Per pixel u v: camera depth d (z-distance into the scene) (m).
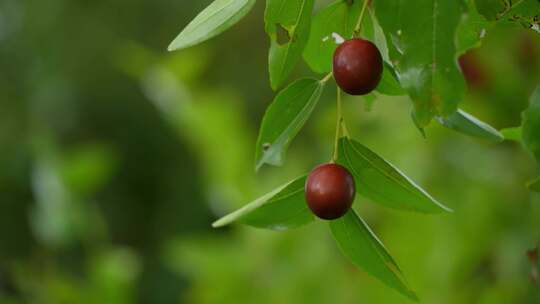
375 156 0.91
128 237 4.14
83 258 3.28
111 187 4.14
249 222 0.92
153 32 4.16
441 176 1.71
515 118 1.61
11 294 2.44
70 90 4.13
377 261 0.92
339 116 0.91
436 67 0.83
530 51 1.57
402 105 1.74
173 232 3.98
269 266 1.84
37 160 2.02
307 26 0.89
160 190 4.18
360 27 0.88
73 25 4.14
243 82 3.84
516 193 1.69
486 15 0.88
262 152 0.91
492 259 1.71
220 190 1.92
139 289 3.96
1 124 4.01
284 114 0.91
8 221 3.92
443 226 1.69
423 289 1.67
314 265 1.79
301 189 0.92
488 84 1.57
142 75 2.10
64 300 1.93
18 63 4.08
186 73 1.93
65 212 1.98
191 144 2.11
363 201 1.73
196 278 2.02
